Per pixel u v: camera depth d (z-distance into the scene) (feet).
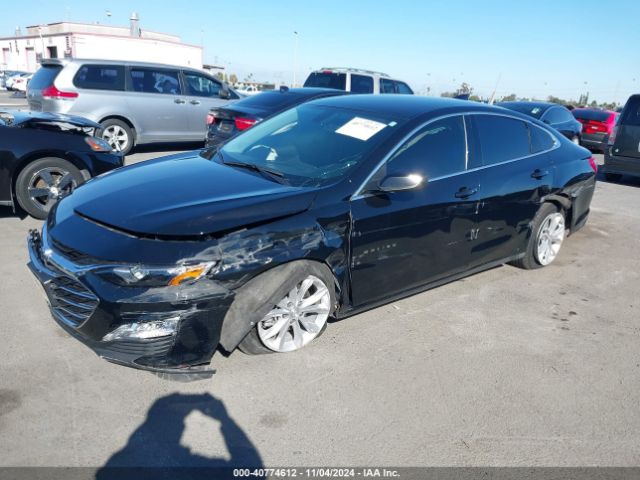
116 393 9.43
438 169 12.69
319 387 10.01
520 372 11.07
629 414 9.95
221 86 36.42
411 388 10.21
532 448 8.85
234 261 9.36
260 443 8.50
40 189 18.04
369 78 38.50
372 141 12.01
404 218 11.80
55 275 9.63
